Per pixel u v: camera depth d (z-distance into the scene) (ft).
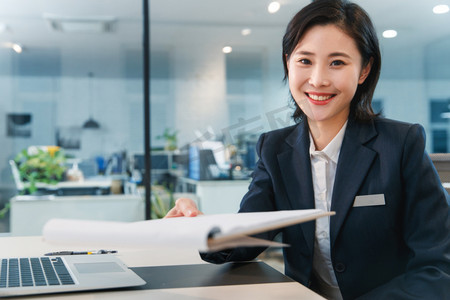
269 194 3.27
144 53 13.76
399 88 13.64
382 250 2.91
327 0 2.85
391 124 3.10
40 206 13.57
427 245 2.72
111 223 1.87
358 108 3.15
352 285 2.92
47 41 13.85
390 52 13.65
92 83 13.88
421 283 2.52
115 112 13.85
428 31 13.69
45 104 13.87
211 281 2.57
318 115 2.93
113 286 2.38
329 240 3.05
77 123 13.93
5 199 13.71
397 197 2.90
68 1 13.79
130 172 13.79
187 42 13.76
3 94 13.79
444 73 13.61
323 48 2.78
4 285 2.31
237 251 2.98
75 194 13.80
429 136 13.61
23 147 13.84
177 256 3.35
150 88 13.70
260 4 13.84
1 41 13.74
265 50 13.82
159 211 13.60
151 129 13.69
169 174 13.67
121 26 13.80
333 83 2.82
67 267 2.78
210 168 13.56
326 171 3.15
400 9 13.71
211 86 13.74
